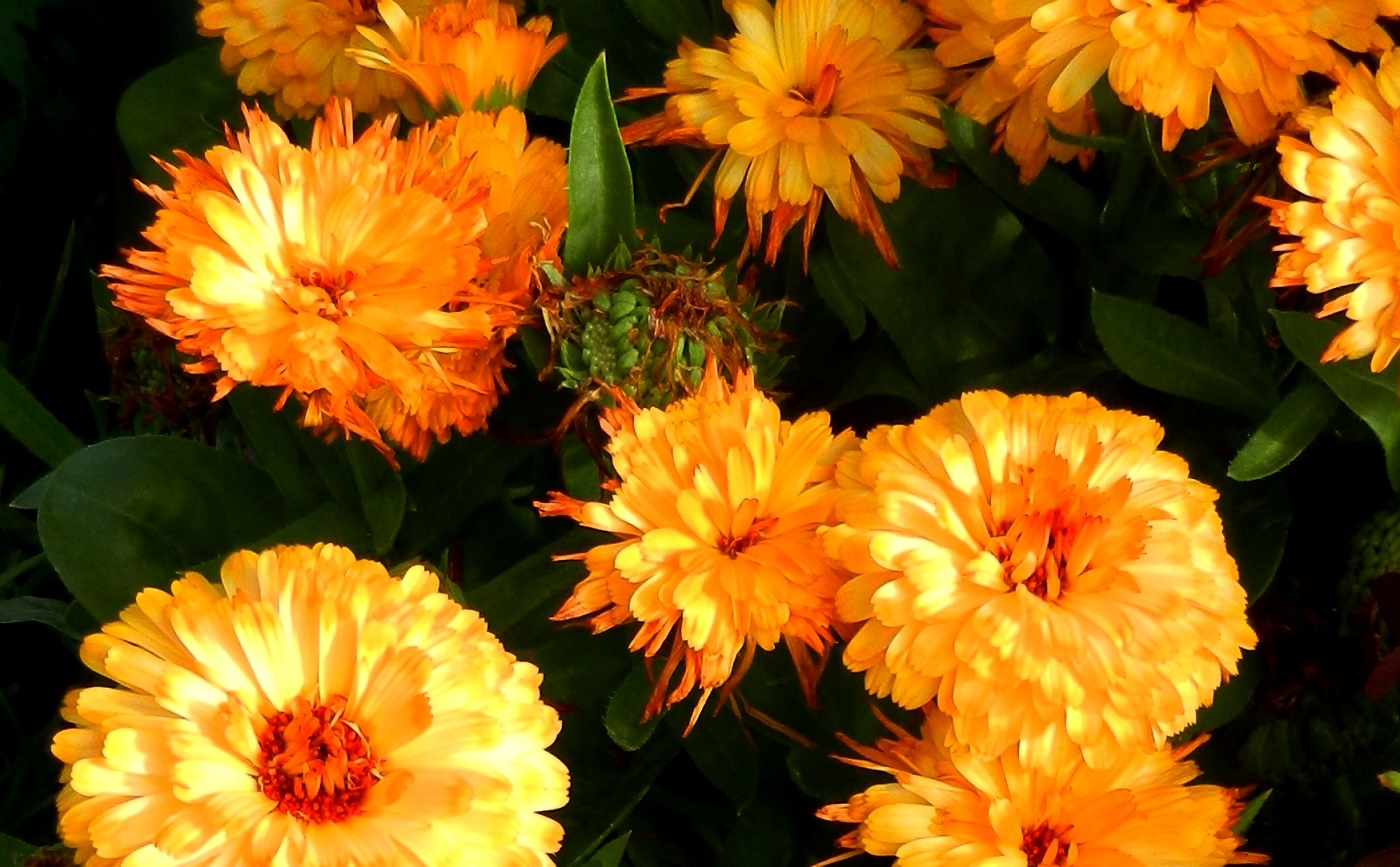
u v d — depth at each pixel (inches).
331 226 16.6
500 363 17.5
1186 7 17.1
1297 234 16.4
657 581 16.1
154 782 15.5
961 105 17.8
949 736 15.9
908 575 15.8
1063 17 16.9
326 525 18.1
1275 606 18.0
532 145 18.0
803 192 17.9
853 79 17.9
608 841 17.9
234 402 18.2
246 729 15.6
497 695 15.8
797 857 17.7
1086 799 16.3
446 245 16.6
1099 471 16.4
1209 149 17.6
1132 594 15.9
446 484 18.2
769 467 16.3
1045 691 15.6
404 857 15.5
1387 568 17.4
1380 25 17.5
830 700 17.6
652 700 16.4
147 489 18.1
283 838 15.4
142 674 15.7
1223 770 17.8
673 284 16.9
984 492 16.3
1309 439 17.2
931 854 16.1
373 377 16.5
